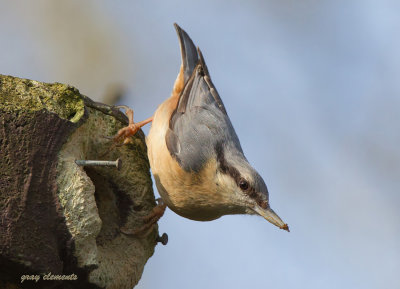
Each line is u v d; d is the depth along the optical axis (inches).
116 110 374.0
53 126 295.7
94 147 357.1
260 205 380.2
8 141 283.1
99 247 349.1
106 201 371.6
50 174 290.4
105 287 324.8
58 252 289.9
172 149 386.0
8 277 281.0
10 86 296.7
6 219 271.0
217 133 398.0
